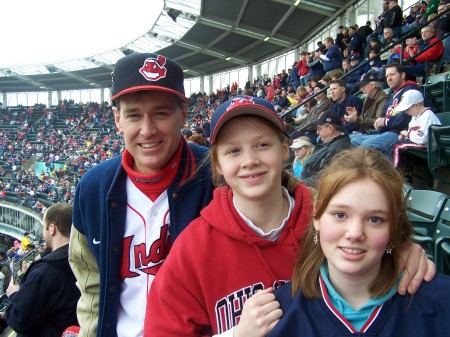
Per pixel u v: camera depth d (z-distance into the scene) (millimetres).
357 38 9539
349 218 1075
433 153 3820
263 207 1305
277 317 1141
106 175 1643
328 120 4078
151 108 1476
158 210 1600
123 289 1592
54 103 42875
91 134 33375
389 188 1071
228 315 1275
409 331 1048
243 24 18984
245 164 1246
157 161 1531
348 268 1066
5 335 5012
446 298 1069
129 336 1548
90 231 1648
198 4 17062
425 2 8406
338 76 6312
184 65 29500
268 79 20969
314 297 1145
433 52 6371
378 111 5277
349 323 1080
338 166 1145
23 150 32969
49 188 24781
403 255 1158
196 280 1302
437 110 5633
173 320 1283
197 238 1329
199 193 1617
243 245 1299
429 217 3158
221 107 1290
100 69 33000
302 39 20781
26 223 23016
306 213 1360
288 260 1292
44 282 2396
